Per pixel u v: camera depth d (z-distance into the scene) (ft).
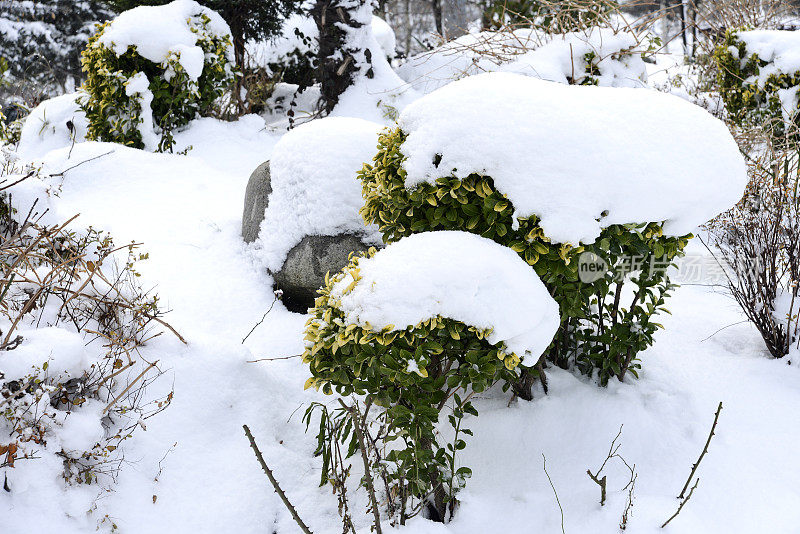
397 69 27.76
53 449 8.52
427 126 8.90
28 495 8.05
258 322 12.86
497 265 8.17
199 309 12.78
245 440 10.12
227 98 25.66
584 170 8.28
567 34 22.35
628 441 9.76
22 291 10.82
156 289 12.89
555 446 9.82
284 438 10.52
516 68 21.16
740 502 8.79
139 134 20.63
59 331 9.44
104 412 9.28
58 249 12.32
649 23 22.76
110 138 20.76
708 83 27.53
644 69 21.98
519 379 10.31
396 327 7.98
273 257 13.57
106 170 17.31
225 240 14.89
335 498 9.51
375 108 25.12
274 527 9.16
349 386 8.84
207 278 13.65
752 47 21.72
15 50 44.06
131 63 20.86
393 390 8.64
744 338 12.07
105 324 10.87
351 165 13.05
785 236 12.30
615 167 8.31
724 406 10.31
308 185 13.16
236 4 26.03
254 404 10.68
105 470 8.82
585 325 11.63
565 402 10.28
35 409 8.50
